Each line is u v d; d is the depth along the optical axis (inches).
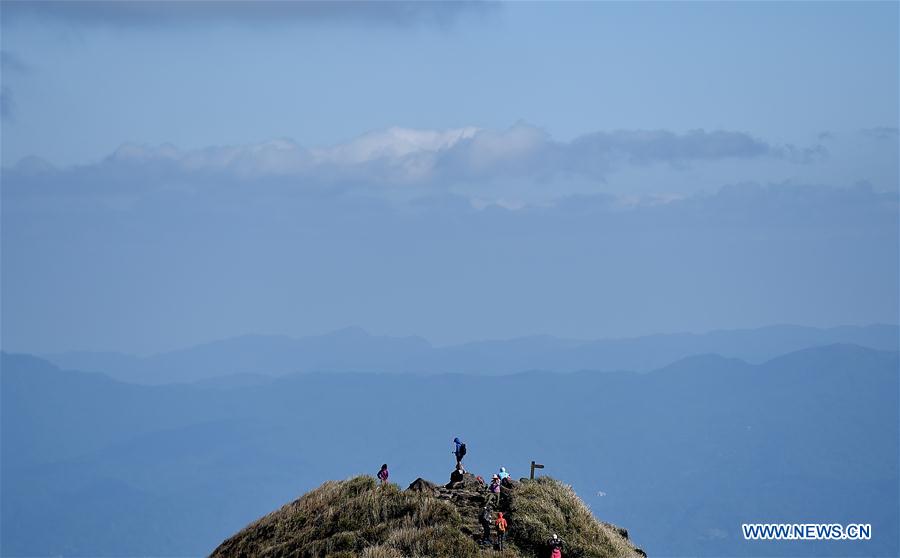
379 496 7327.8
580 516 7391.7
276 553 7003.0
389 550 6520.7
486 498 7357.3
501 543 6737.2
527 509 7180.1
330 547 6781.5
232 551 7445.9
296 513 7583.7
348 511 7234.3
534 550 6865.2
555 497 7485.2
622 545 7436.0
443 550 6501.0
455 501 7352.4
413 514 7052.2
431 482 7770.7
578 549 6968.5
